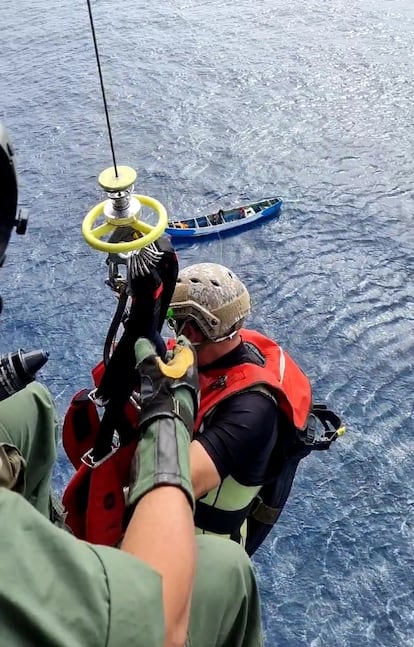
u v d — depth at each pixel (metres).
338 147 42.34
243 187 40.22
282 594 21.55
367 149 41.84
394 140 42.38
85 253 35.34
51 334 31.39
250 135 44.22
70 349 30.72
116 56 53.38
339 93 47.28
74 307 32.62
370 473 24.84
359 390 27.86
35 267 34.81
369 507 23.81
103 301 32.81
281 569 22.28
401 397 27.38
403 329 30.30
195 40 55.03
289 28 55.78
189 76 50.53
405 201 37.66
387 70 49.03
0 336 31.34
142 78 50.50
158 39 55.59
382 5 57.50
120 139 44.41
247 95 48.16
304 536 23.12
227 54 52.88
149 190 40.56
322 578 21.91
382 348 29.58
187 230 36.06
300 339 30.52
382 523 23.30
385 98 46.19
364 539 22.89
